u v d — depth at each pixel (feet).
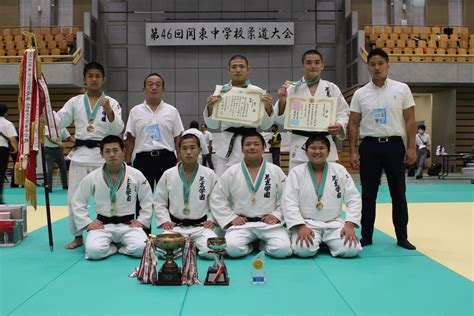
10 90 56.59
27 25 60.03
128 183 15.60
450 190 36.09
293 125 15.98
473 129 59.77
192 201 15.43
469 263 13.97
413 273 12.82
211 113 16.35
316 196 15.23
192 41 58.95
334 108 15.89
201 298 10.69
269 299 10.59
